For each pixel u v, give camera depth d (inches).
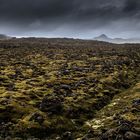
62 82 2188.7
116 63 3287.4
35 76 2428.6
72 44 7504.9
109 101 1877.5
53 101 1568.7
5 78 2218.3
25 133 1239.5
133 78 2714.1
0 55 3966.5
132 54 4407.0
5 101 1551.4
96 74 2608.3
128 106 1557.6
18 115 1413.6
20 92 1798.7
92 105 1716.3
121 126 1182.9
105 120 1405.0
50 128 1300.4
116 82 2362.2
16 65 3046.3
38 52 4527.6
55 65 3110.2
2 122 1326.3
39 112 1424.7
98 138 1142.3
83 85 2128.4
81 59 3710.6
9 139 1171.3
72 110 1546.5
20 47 5383.9
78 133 1290.6
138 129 1166.3
